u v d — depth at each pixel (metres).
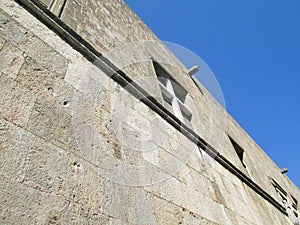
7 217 1.19
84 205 1.58
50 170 1.54
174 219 2.29
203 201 2.95
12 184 1.31
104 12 4.60
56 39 2.41
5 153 1.39
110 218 1.69
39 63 2.03
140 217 1.95
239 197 3.97
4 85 1.66
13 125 1.53
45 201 1.39
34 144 1.56
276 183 7.91
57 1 3.45
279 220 5.05
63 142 1.75
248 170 6.30
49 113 1.81
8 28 1.98
